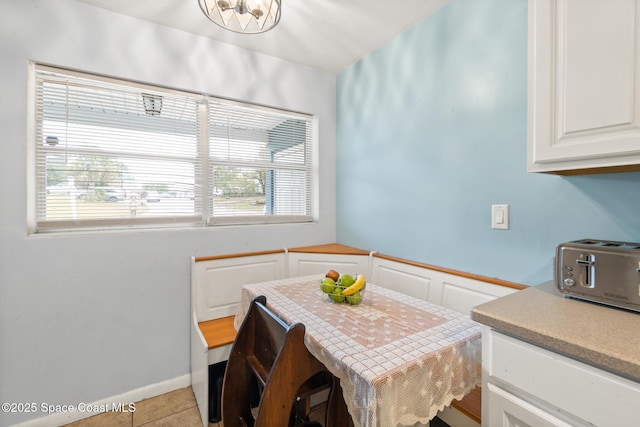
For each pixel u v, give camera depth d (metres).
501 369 0.84
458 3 1.63
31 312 1.55
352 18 1.83
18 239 1.52
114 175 1.81
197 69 2.00
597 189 1.15
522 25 1.36
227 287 2.07
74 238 1.64
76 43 1.64
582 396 0.68
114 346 1.76
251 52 2.20
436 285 1.70
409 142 1.94
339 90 2.58
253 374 1.40
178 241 1.95
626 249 0.83
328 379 1.31
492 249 1.50
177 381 1.94
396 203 2.04
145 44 1.83
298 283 1.75
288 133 2.47
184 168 2.03
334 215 2.62
